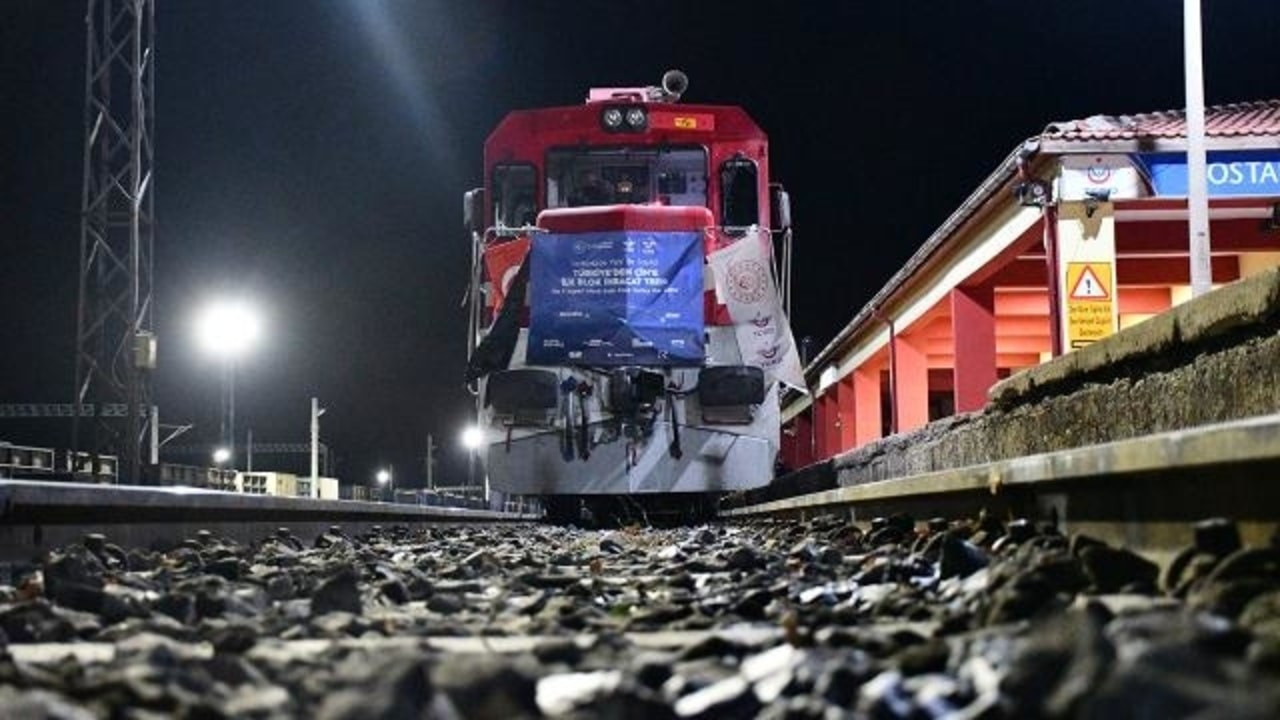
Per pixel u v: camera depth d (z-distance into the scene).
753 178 14.14
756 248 13.90
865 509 9.26
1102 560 3.63
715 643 2.91
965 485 6.21
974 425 9.84
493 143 14.31
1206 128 16.25
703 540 9.05
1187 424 5.95
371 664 2.44
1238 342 5.46
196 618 4.24
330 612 4.19
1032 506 5.33
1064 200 15.96
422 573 6.05
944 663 2.43
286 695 2.37
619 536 11.31
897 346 29.19
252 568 6.36
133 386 17.08
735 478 13.30
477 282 14.20
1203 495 3.54
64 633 3.74
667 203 14.10
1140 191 15.94
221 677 2.56
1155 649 1.74
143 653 2.99
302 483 39.59
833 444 40.09
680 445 13.25
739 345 13.62
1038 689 1.91
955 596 3.89
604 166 14.16
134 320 17.12
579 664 2.81
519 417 13.39
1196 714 1.54
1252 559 2.88
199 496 8.17
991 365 22.06
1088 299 15.95
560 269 13.41
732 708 2.23
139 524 7.42
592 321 13.29
